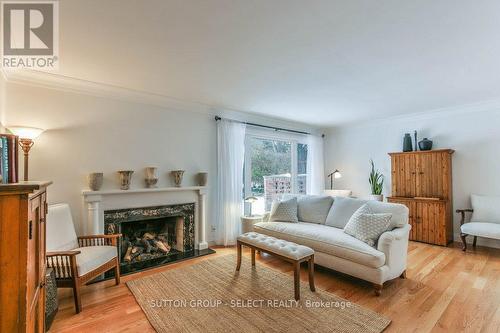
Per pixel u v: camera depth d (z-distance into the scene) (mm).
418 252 3887
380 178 5434
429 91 3533
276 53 2391
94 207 3098
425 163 4578
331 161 6289
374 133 5539
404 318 2172
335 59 2520
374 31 2021
